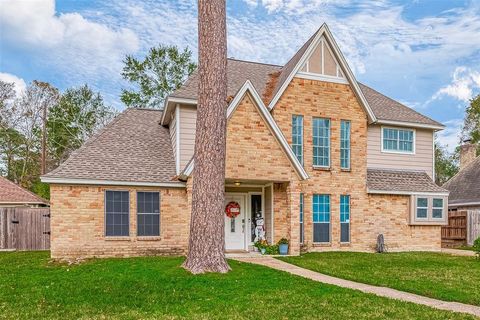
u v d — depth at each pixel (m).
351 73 19.08
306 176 16.44
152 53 40.19
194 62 41.12
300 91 18.36
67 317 7.33
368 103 20.20
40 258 15.60
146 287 9.50
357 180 19.19
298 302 8.33
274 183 17.44
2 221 20.03
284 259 15.03
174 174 16.67
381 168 20.41
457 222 23.77
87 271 11.78
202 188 11.55
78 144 44.59
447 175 54.31
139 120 20.06
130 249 15.60
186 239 16.25
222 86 11.98
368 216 19.28
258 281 10.30
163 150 18.12
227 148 15.28
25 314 7.51
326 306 8.04
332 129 18.88
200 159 11.67
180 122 16.95
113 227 15.50
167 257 15.05
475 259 15.70
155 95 40.19
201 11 12.14
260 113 15.80
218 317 7.29
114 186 15.57
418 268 13.12
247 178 15.50
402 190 19.73
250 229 18.17
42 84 44.09
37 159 44.19
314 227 18.41
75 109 44.28
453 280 11.04
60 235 14.83
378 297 8.86
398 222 19.83
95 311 7.70
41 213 20.50
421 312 7.66
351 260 14.90
